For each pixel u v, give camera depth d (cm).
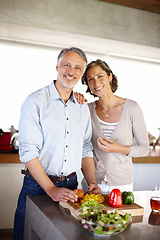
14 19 293
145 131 201
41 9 302
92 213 115
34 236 144
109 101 204
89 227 107
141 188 304
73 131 166
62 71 161
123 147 189
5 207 269
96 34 325
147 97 383
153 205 137
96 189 157
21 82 328
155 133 379
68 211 131
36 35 308
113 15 330
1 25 292
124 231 113
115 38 333
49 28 306
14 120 329
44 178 146
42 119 156
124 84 369
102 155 198
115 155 196
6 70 321
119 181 196
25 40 308
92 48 333
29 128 152
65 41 319
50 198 150
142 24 344
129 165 200
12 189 269
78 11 316
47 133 158
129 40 340
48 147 159
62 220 121
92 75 197
